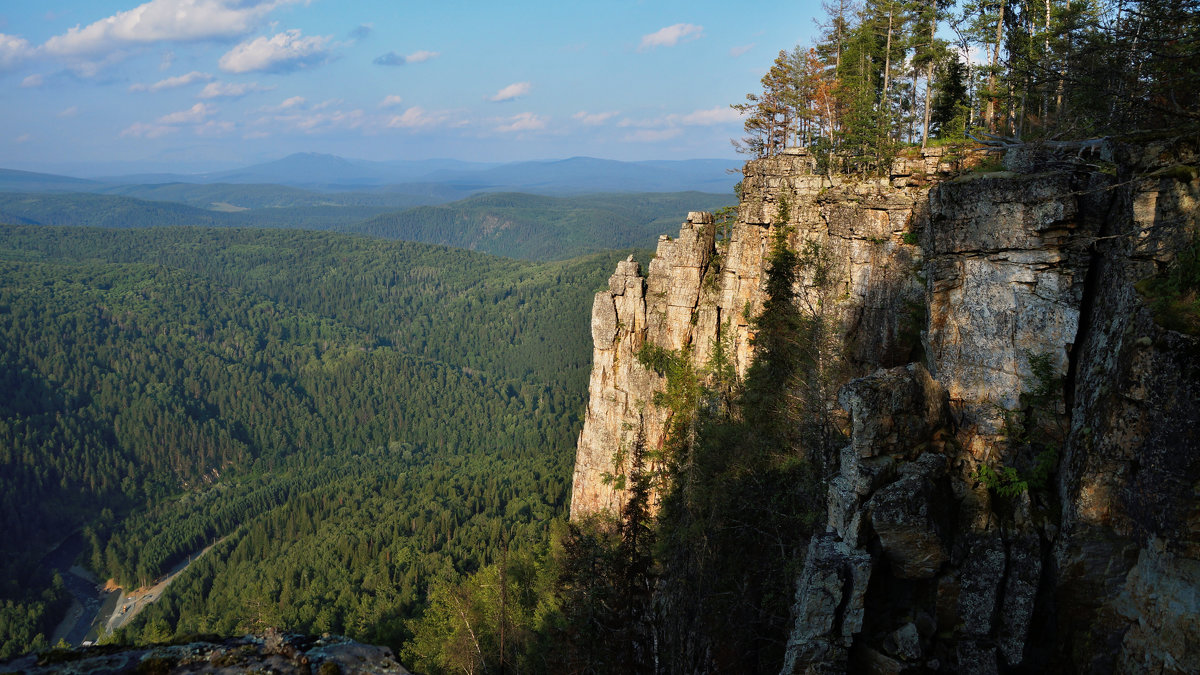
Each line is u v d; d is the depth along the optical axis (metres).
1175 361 21.84
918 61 62.56
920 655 27.25
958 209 32.53
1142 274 25.44
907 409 30.12
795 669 27.97
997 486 29.44
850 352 49.22
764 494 41.88
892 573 28.73
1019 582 27.52
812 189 58.66
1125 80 32.53
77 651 8.34
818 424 41.56
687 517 43.19
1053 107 55.94
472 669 58.28
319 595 144.00
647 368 72.25
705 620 38.28
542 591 68.69
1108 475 24.88
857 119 57.34
